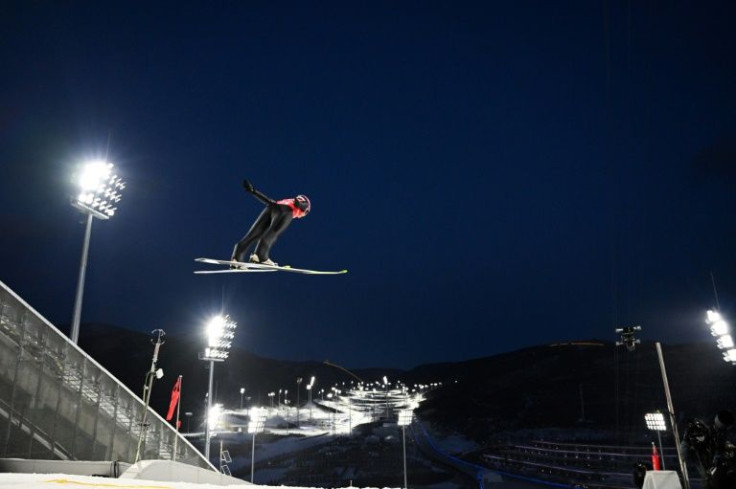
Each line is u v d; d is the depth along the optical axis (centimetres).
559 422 6769
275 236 1048
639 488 856
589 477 3709
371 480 5016
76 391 2400
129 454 2584
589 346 12988
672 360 8600
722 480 642
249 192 1020
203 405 12694
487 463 4984
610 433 5641
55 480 1024
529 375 11019
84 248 2539
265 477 5400
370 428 8775
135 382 14738
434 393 13625
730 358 2300
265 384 17512
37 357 2292
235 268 1088
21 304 2270
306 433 8625
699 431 691
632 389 7500
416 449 6675
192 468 1847
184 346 17725
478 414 8412
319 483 5016
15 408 2191
